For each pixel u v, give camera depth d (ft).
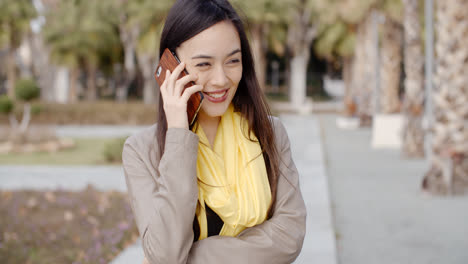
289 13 94.94
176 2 4.02
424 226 15.83
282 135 4.72
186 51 3.92
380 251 13.44
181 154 3.75
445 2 20.15
